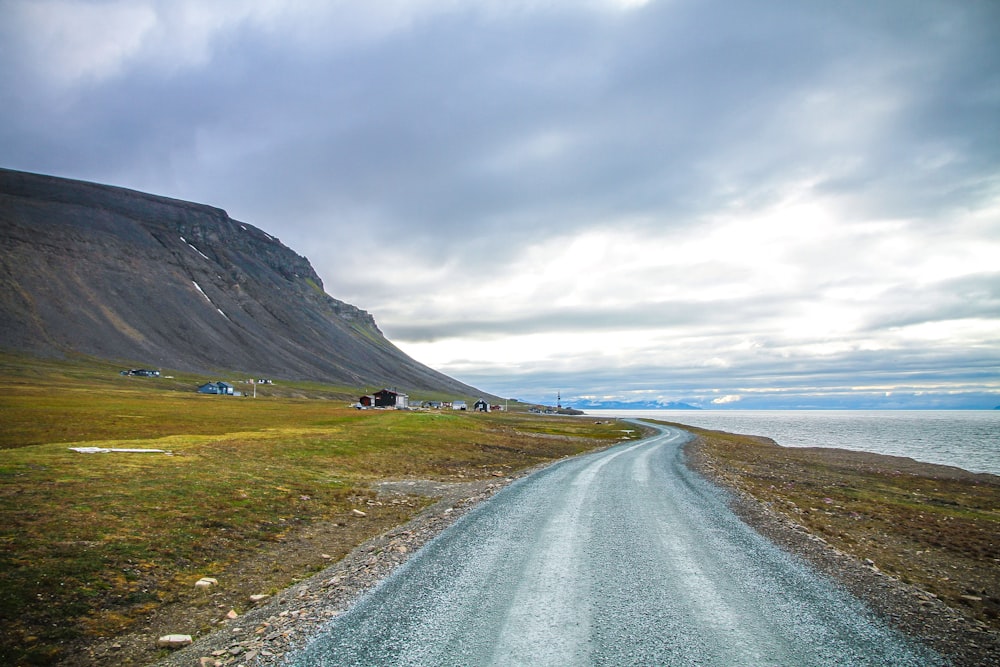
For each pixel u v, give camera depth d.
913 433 157.88
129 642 9.21
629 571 11.63
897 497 35.06
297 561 14.41
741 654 7.64
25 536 12.63
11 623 9.16
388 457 36.72
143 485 18.78
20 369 154.25
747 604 9.69
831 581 11.30
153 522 15.18
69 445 28.61
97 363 196.88
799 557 13.26
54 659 8.44
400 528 17.38
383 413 94.31
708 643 7.99
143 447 29.70
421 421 69.50
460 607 9.46
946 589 13.23
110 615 10.12
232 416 72.81
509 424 101.25
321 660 7.52
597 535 15.12
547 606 9.48
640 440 78.62
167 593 11.50
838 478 44.50
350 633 8.42
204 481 20.72
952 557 17.73
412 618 8.98
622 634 8.27
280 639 8.37
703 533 15.67
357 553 14.56
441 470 34.25
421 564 12.28
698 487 26.73
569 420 161.12
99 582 11.21
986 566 16.92
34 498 15.63
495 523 16.86
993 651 8.13
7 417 48.88
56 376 153.75
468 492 25.77
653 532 15.61
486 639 8.08
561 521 17.16
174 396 130.75
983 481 50.50
